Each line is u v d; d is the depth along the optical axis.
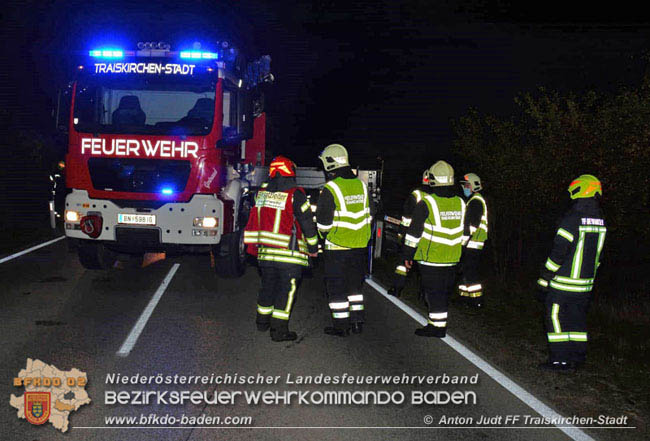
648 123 9.26
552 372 5.89
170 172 9.45
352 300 7.00
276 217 6.64
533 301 9.67
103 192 9.45
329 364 5.92
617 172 9.53
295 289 6.73
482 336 7.18
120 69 9.52
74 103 9.51
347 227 6.84
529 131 11.33
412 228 6.77
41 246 13.91
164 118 9.63
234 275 10.33
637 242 10.67
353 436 4.34
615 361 6.38
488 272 13.34
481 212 8.62
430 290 6.99
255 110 10.52
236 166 10.62
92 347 6.30
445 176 6.82
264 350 6.34
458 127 12.58
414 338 6.93
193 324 7.31
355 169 12.02
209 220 9.45
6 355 5.97
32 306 8.02
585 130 9.96
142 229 9.43
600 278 11.45
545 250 13.44
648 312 9.20
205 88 9.55
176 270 11.13
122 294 8.92
